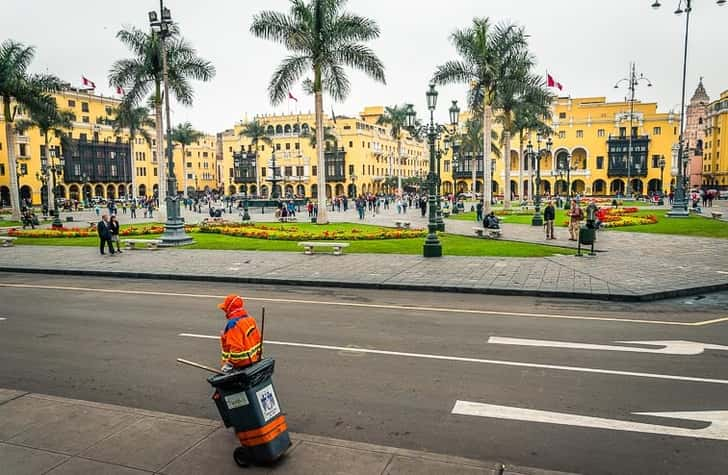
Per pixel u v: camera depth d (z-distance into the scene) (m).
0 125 75.56
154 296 13.14
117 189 95.94
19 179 77.88
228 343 4.80
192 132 86.81
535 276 14.22
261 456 4.62
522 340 8.67
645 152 85.56
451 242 22.91
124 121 37.34
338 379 7.00
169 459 4.82
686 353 7.87
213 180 126.00
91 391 6.78
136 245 23.83
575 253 18.88
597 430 5.43
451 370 7.27
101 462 4.77
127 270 16.77
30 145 79.44
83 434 5.32
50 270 17.28
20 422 5.61
